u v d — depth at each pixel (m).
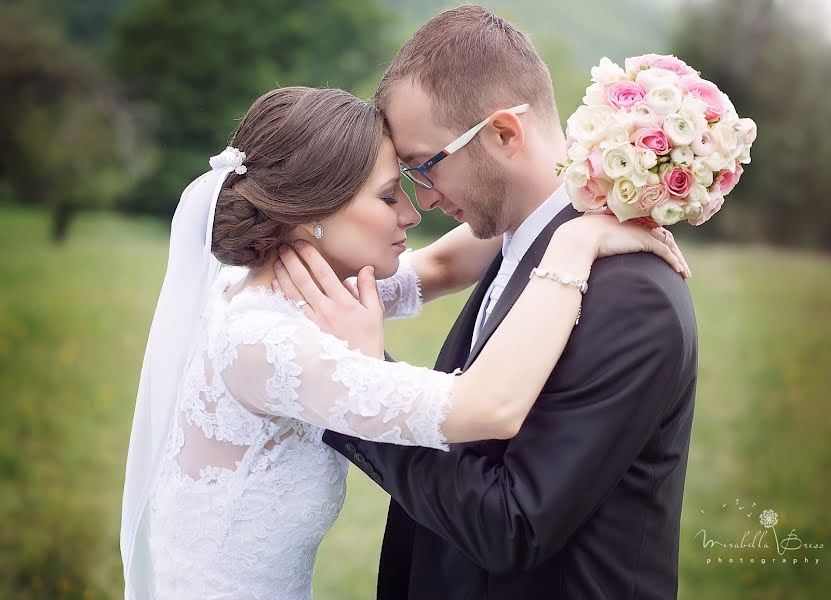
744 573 4.13
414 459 1.73
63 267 10.97
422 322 7.84
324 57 15.12
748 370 6.98
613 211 1.65
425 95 1.86
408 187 7.77
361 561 4.20
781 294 9.12
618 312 1.64
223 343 1.77
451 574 1.85
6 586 4.05
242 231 1.81
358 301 1.83
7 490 5.14
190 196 1.88
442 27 1.90
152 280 10.62
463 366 2.03
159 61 14.71
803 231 11.97
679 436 1.81
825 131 12.08
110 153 14.39
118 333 8.55
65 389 6.96
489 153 1.87
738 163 1.66
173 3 14.61
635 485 1.73
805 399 6.28
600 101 1.67
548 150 1.92
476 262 2.37
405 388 1.62
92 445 5.95
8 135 13.80
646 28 15.13
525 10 15.09
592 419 1.62
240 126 1.89
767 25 12.71
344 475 1.95
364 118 1.84
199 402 1.83
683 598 3.94
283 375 1.69
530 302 1.64
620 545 1.74
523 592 1.75
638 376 1.62
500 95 1.85
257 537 1.83
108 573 4.20
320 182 1.79
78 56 14.69
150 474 1.96
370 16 15.23
